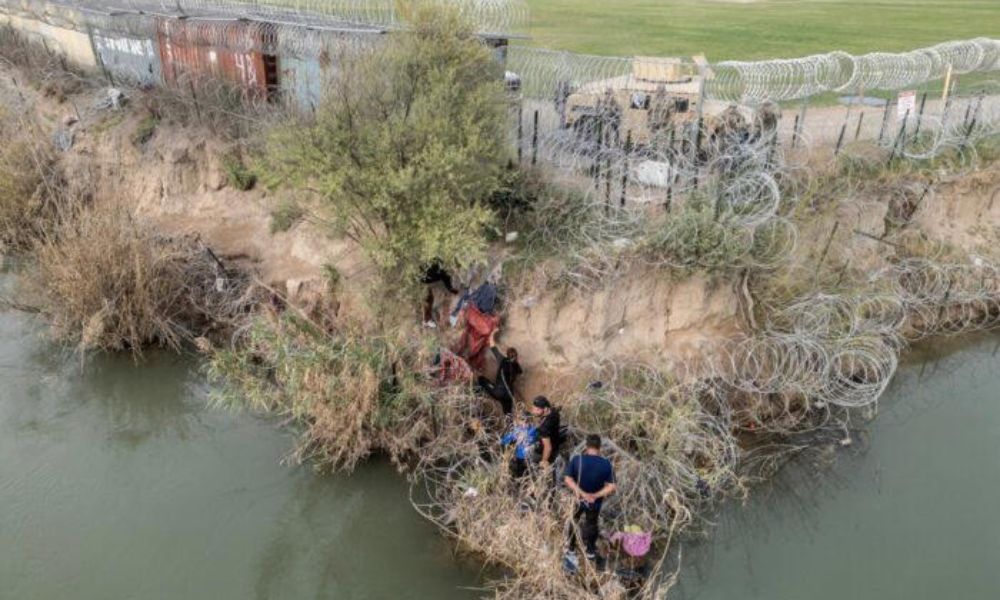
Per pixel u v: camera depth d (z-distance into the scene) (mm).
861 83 16766
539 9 39406
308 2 19172
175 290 15023
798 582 10180
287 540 11086
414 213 12148
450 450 11430
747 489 11141
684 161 13125
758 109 14641
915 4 44844
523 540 9461
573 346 12820
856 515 11320
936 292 15953
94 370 14492
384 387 11656
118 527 11203
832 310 13180
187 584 10352
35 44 24641
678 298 12969
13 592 10062
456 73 12828
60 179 18422
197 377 14273
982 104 19922
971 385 14547
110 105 19828
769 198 13227
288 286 14781
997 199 17688
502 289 12992
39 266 14961
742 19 36906
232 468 12367
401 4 13328
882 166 16188
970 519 11266
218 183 17422
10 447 12727
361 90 12445
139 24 18875
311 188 13305
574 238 13164
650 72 15961
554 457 10961
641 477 10609
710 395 12508
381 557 10656
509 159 13766
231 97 17703
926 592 10039
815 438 12688
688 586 10070
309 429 11828
